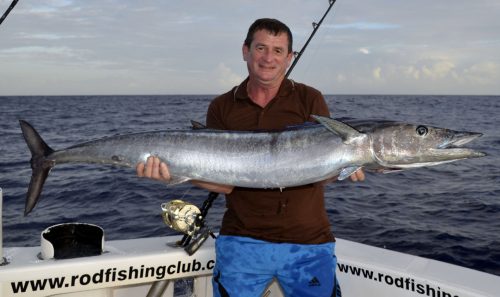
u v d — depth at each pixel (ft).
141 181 30.01
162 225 20.89
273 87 9.94
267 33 9.43
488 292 9.07
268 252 9.42
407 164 9.48
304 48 13.32
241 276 9.54
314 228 9.57
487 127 77.51
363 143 9.34
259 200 9.57
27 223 21.47
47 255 9.44
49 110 153.99
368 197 25.85
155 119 95.66
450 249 17.49
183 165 9.80
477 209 23.13
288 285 9.54
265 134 9.67
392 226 20.26
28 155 44.70
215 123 10.49
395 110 131.44
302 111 9.98
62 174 32.81
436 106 178.91
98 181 30.22
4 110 156.25
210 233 10.50
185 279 11.87
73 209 23.86
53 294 9.24
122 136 10.18
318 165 9.35
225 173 9.62
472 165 37.52
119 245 10.51
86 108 171.01
